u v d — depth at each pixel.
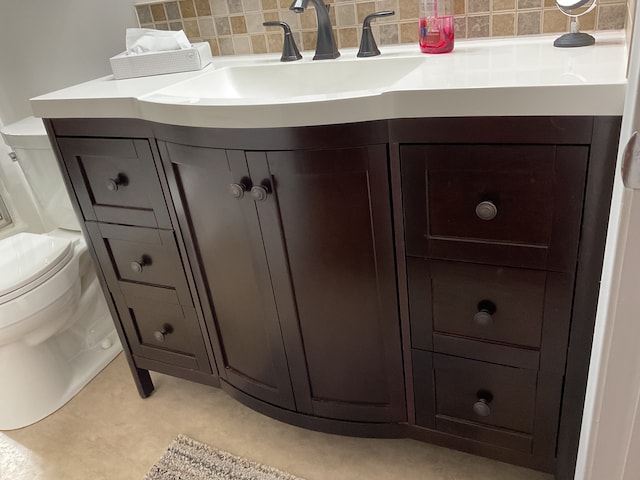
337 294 1.02
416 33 1.28
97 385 1.62
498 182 0.81
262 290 1.09
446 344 1.00
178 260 1.21
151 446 1.38
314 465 1.27
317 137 0.86
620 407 0.70
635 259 0.59
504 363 0.96
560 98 0.71
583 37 1.01
